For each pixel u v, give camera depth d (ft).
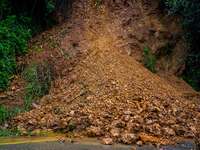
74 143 9.90
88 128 11.65
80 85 17.83
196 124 12.95
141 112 13.28
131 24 23.90
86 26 22.59
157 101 14.62
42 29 24.39
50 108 15.33
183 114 13.70
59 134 11.87
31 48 21.15
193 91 23.13
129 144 9.92
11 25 21.45
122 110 13.44
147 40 24.03
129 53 22.49
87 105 14.57
